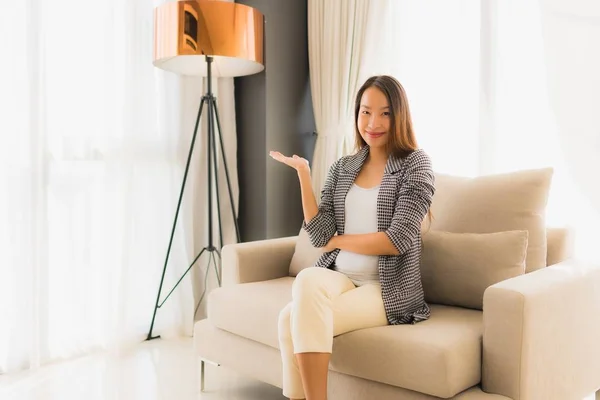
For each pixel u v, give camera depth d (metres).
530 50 2.52
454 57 2.77
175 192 3.07
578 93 2.35
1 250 2.46
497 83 2.59
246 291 2.12
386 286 1.79
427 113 2.88
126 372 2.50
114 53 2.77
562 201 2.42
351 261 1.87
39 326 2.58
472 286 1.88
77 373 2.48
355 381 1.73
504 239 1.86
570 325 1.72
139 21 2.87
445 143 2.82
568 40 2.36
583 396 1.83
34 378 2.41
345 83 3.06
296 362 1.69
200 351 2.28
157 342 2.95
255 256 2.36
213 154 3.09
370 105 1.90
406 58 2.93
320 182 3.20
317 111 3.23
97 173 2.75
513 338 1.51
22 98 2.47
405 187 1.81
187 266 3.10
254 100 3.24
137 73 2.86
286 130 3.28
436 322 1.75
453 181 2.17
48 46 2.59
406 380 1.57
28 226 2.49
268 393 2.27
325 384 1.59
